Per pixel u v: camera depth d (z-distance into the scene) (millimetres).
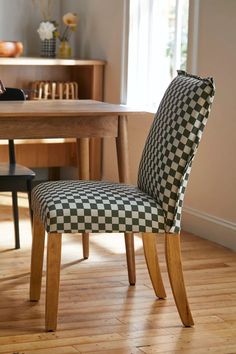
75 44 6547
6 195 6156
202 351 3102
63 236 4875
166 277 4062
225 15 4684
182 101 3275
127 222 3266
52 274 3252
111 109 4020
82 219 3229
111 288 3855
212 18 4797
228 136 4715
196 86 3234
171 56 5578
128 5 5750
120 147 4031
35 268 3619
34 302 3637
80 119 3938
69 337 3209
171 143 3275
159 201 3324
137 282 3965
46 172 6828
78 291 3795
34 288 3631
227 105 4707
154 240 3686
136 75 5836
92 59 6305
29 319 3410
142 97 5832
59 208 3223
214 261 4406
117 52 5938
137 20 5770
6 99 4652
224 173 4773
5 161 6293
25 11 6594
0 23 6512
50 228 3213
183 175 3264
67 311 3510
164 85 5672
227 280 4043
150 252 3689
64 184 3541
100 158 6246
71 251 4527
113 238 4863
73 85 6250
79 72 6402
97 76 6145
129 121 5762
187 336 3254
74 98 6270
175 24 5488
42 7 6648
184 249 4664
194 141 3234
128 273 3918
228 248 4730
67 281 3947
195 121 3215
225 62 4707
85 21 6375
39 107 4023
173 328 3340
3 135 3818
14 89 4641
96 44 6242
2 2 6496
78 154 4332
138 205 3293
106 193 3371
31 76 6363
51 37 6340
